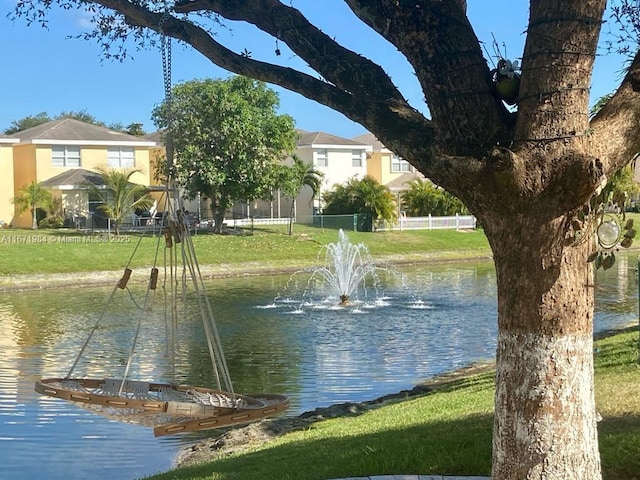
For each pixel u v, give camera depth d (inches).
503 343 166.6
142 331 698.8
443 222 1850.4
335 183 1929.1
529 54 158.2
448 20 165.3
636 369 365.7
